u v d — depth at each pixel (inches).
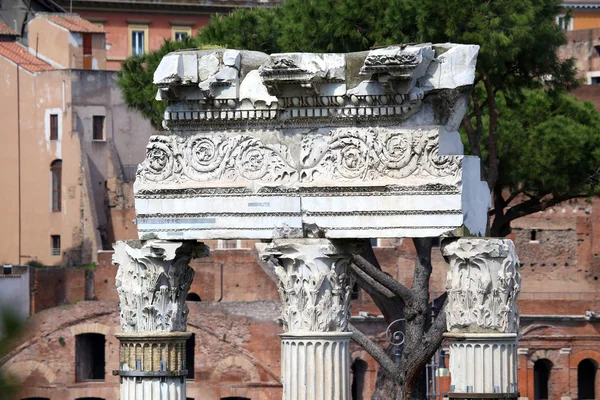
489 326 2500.0
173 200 2487.7
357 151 2423.7
